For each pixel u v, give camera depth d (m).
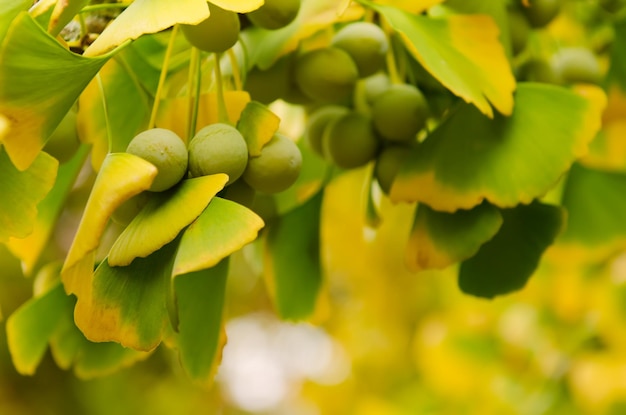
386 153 0.99
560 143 0.94
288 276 1.04
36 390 1.93
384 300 1.71
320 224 1.04
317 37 1.01
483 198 0.95
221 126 0.90
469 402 1.32
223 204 0.87
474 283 1.00
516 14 1.01
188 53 0.97
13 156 0.87
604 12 1.09
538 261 0.99
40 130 0.88
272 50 0.97
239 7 0.87
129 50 0.96
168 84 0.97
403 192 0.95
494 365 1.30
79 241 0.85
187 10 0.87
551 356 1.26
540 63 1.03
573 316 1.26
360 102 1.02
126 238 0.87
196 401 2.07
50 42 0.86
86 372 1.01
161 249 0.88
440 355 1.32
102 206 0.85
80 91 0.88
